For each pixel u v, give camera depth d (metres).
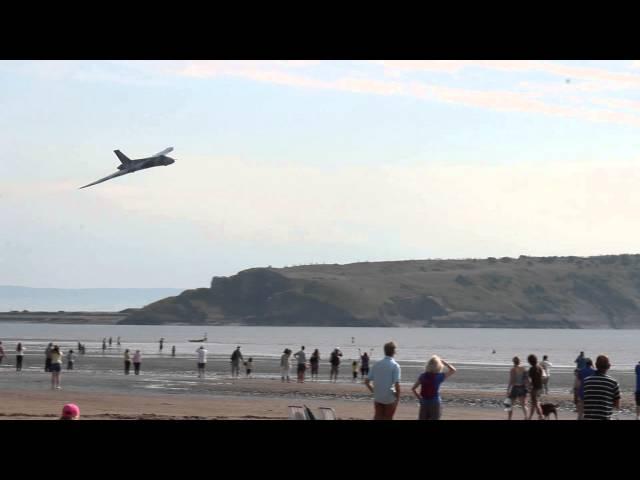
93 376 76.25
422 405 23.77
